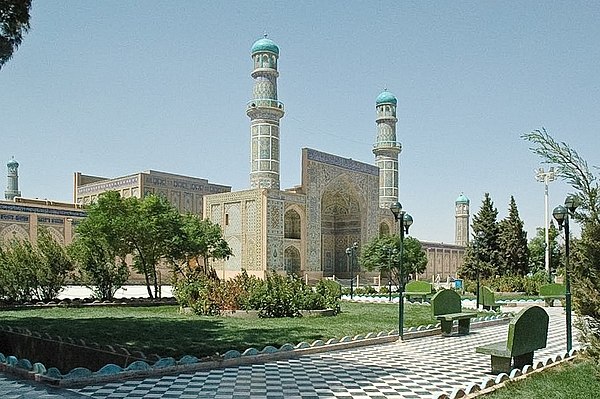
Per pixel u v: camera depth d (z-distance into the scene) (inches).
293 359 344.5
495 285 1187.9
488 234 1434.5
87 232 778.8
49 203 1341.0
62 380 257.8
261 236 1421.0
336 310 605.9
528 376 268.4
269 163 1470.2
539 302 897.5
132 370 281.9
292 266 1514.5
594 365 254.4
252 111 1481.3
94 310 647.1
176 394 246.5
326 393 252.1
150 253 833.5
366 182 1723.7
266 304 556.4
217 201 1534.2
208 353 340.5
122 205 818.2
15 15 390.6
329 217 1758.1
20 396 238.7
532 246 1755.7
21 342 425.1
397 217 446.6
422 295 882.8
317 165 1557.6
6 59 402.9
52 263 727.1
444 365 327.9
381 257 1536.7
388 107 1850.4
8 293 693.3
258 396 245.0
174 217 871.7
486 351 293.9
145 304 753.0
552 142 255.0
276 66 1502.2
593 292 245.6
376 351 382.0
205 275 711.1
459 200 2551.7
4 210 1243.2
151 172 1614.2
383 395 249.3
